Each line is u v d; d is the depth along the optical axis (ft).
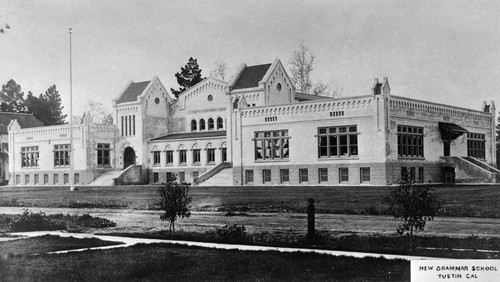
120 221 113.39
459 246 71.10
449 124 208.33
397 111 185.16
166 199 95.66
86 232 99.81
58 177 285.23
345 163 188.03
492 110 239.09
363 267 58.75
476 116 229.25
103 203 149.69
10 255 70.33
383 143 178.91
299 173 199.31
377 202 119.14
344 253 69.41
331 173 191.52
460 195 125.70
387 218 98.48
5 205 159.02
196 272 58.59
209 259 65.36
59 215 120.26
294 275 56.08
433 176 200.85
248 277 55.93
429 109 200.95
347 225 92.79
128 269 60.70
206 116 274.16
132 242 84.23
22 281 56.75
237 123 215.92
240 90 243.60
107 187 230.89
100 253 71.36
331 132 192.44
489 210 100.58
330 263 61.21
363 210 108.58
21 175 303.48
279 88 247.09
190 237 88.38
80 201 159.22
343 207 114.73
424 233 81.87
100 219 113.50
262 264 61.72
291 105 202.18
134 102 278.26
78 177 276.21
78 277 57.62
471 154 224.74
